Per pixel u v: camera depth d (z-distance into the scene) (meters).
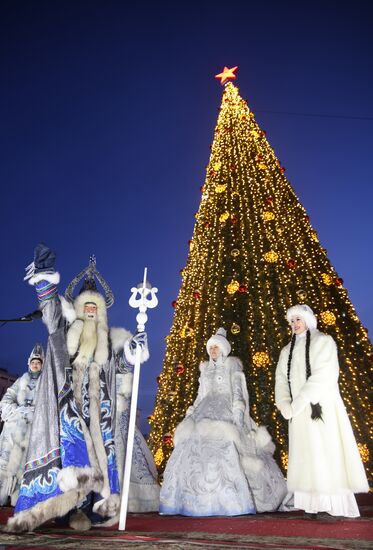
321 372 4.25
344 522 3.69
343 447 4.13
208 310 12.53
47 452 3.15
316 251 13.41
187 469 5.12
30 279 3.55
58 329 3.56
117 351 3.89
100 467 3.34
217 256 13.36
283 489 5.55
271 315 12.07
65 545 2.33
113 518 3.44
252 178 14.31
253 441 5.64
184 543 2.41
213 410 5.59
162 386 12.77
